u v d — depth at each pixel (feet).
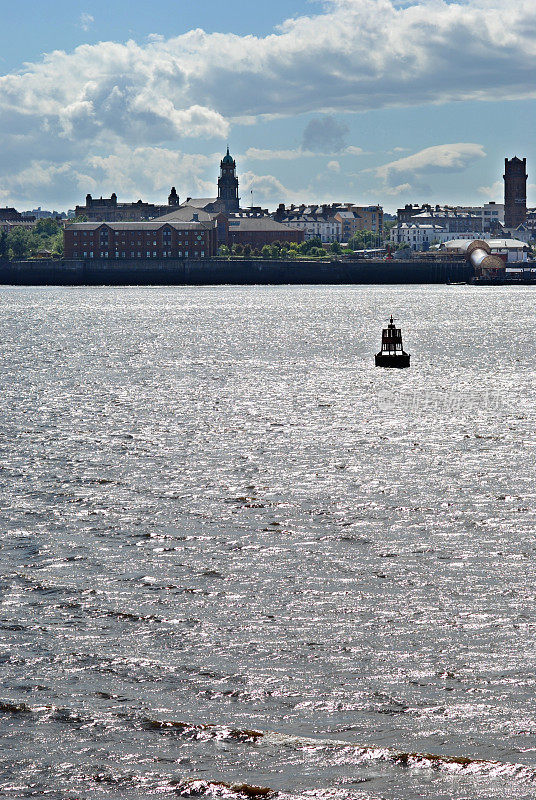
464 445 301.22
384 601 154.40
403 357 558.56
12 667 130.41
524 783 102.06
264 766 105.60
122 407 395.34
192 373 532.32
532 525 200.44
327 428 338.13
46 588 162.09
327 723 115.03
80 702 120.47
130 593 159.33
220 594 158.61
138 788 101.96
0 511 215.51
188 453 288.30
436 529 197.77
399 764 105.70
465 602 153.48
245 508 217.77
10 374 528.22
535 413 372.17
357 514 211.20
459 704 119.24
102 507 219.20
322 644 137.59
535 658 132.26
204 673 128.47
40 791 101.30
